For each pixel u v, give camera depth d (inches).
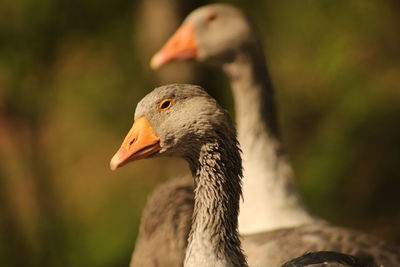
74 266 565.3
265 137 389.4
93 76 571.5
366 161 549.6
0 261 579.5
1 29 538.6
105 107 572.1
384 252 311.7
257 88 399.2
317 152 550.6
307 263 261.6
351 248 312.7
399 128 545.6
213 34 402.9
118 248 554.6
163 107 267.3
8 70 553.6
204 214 265.4
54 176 628.1
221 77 555.5
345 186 545.6
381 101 547.5
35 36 539.8
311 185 543.5
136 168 614.5
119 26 541.0
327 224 363.6
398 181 547.5
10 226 594.6
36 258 580.4
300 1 523.8
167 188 343.3
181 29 408.2
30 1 528.1
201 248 263.1
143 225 337.1
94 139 633.6
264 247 316.8
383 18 536.7
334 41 524.7
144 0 529.7
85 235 574.6
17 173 624.4
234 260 263.4
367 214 550.9
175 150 267.4
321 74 537.6
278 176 378.3
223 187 265.4
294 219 367.9
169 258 320.2
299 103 564.4
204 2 535.2
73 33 541.6
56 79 577.3
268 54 545.6
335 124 550.6
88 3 529.7
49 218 598.9
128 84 560.4
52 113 624.1
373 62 546.9
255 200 371.9
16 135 628.1
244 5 534.9
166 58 405.4
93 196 605.6
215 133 264.4
